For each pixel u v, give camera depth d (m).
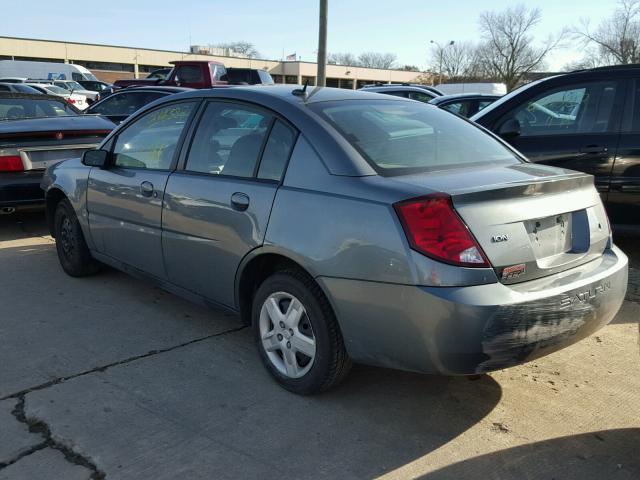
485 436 2.87
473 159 3.30
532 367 3.58
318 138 3.06
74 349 3.75
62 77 37.69
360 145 3.04
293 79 71.69
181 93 4.07
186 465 2.62
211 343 3.87
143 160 4.19
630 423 2.99
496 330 2.51
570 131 5.45
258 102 3.45
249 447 2.75
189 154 3.78
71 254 5.09
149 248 4.04
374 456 2.71
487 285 2.54
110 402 3.12
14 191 6.17
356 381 3.38
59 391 3.22
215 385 3.32
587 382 3.40
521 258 2.66
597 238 3.11
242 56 73.44
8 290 4.82
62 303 4.55
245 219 3.24
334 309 2.86
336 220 2.81
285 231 3.02
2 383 3.31
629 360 3.67
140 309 4.45
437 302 2.51
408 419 3.01
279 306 3.24
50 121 6.69
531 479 2.56
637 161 5.16
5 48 58.09
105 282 5.05
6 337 3.91
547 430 2.93
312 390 3.11
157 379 3.38
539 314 2.61
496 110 5.75
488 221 2.60
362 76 77.81
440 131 3.52
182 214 3.67
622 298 3.12
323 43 15.41
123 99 11.13
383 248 2.63
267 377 3.41
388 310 2.65
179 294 3.95
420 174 2.93
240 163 3.43
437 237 2.53
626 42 53.81
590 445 2.81
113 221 4.38
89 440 2.78
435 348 2.56
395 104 3.73
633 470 2.62
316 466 2.63
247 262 3.27
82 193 4.71
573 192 3.03
